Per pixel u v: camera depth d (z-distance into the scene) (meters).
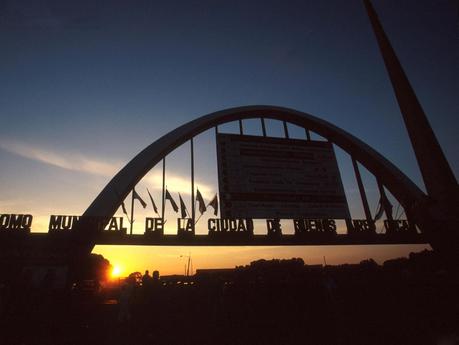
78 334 10.76
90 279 13.74
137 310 12.54
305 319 12.07
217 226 17.08
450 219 16.05
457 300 12.41
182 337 10.88
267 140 21.62
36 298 11.83
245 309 12.81
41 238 13.89
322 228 18.55
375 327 11.21
